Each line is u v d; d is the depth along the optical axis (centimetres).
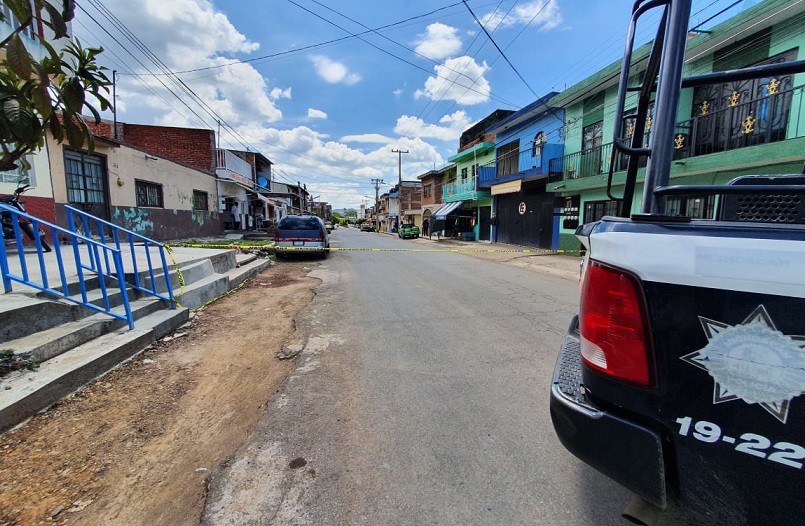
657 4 169
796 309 114
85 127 239
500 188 1970
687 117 1017
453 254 1535
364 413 288
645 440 136
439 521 189
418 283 839
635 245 136
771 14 795
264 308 604
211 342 439
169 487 209
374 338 459
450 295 709
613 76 1227
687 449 132
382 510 195
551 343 444
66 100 219
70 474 215
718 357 124
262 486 212
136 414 280
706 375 126
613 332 141
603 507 198
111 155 1110
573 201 1537
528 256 1420
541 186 1761
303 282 850
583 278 172
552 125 1645
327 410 292
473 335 471
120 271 395
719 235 126
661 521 158
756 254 119
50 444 239
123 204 1163
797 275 114
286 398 310
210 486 211
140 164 1255
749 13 826
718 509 132
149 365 365
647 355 134
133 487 208
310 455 239
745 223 127
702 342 126
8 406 245
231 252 854
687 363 129
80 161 1002
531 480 218
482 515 193
